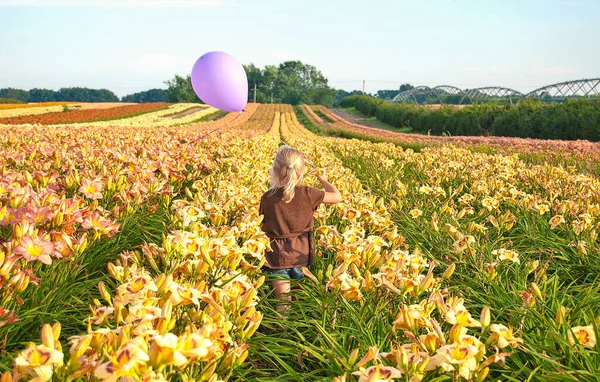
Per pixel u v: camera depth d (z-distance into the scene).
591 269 4.80
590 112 36.97
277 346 3.00
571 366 2.81
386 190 8.01
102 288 2.41
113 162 6.90
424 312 2.54
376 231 4.70
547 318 3.33
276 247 4.14
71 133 13.98
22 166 6.87
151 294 2.35
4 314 2.52
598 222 5.51
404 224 6.16
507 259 4.12
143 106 84.62
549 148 18.59
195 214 4.15
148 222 5.15
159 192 5.38
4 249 2.96
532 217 6.33
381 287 3.18
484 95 120.62
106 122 49.75
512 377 2.78
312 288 3.90
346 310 3.44
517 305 3.46
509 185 7.46
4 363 2.62
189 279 3.08
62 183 5.24
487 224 6.34
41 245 2.91
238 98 9.44
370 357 2.19
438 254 5.07
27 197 3.79
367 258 3.43
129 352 1.68
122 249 4.51
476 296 3.87
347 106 128.50
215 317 2.37
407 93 157.00
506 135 46.88
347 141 20.80
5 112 61.09
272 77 180.25
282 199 4.22
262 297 3.73
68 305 3.42
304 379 2.89
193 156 8.59
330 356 2.70
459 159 11.64
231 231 3.68
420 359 2.09
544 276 4.02
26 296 3.21
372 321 3.16
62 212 3.53
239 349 2.33
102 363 1.82
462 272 4.54
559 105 42.09
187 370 2.15
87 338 1.90
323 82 192.88
